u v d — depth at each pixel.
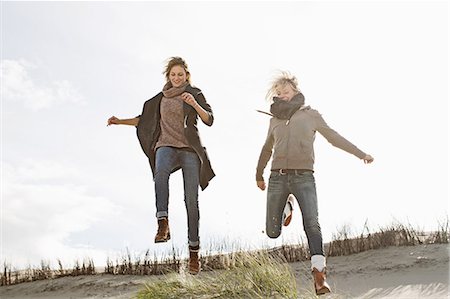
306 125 4.10
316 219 3.97
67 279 7.50
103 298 6.17
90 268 7.87
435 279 4.76
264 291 4.54
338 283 5.24
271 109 4.22
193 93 4.46
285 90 4.35
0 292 7.28
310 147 4.09
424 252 5.93
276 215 4.19
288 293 4.41
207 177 4.47
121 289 6.55
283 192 4.11
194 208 4.32
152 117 4.48
